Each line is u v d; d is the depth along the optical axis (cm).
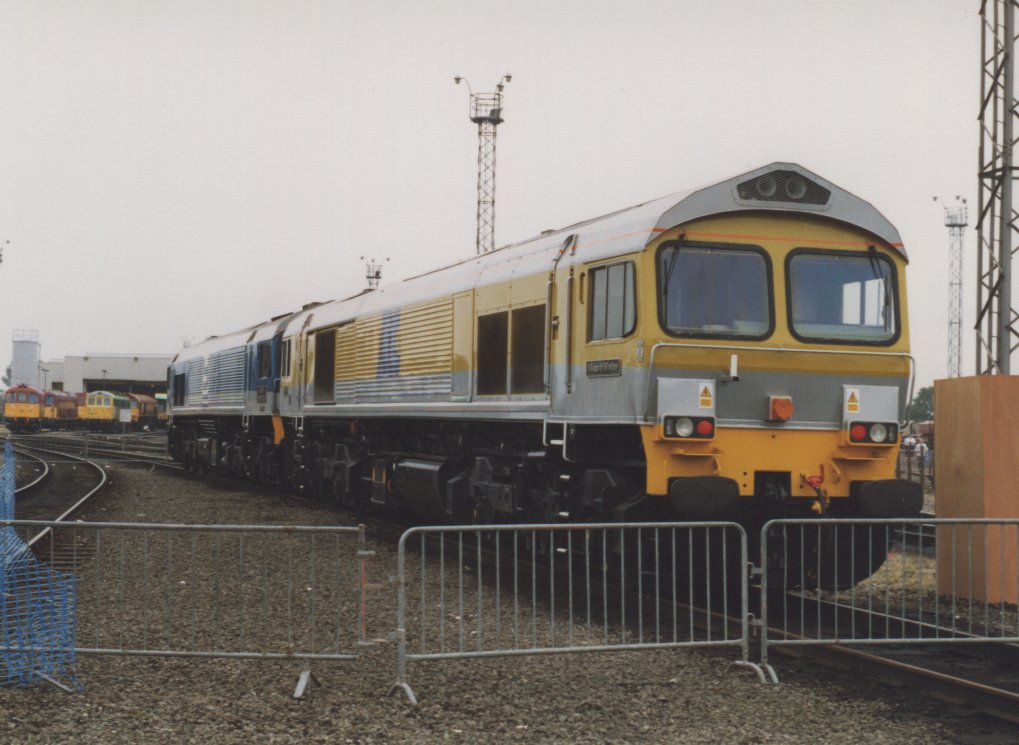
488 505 1441
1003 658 884
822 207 1092
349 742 638
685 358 1037
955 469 1199
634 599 1096
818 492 1059
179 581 1182
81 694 728
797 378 1066
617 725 675
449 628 972
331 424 2109
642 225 1069
